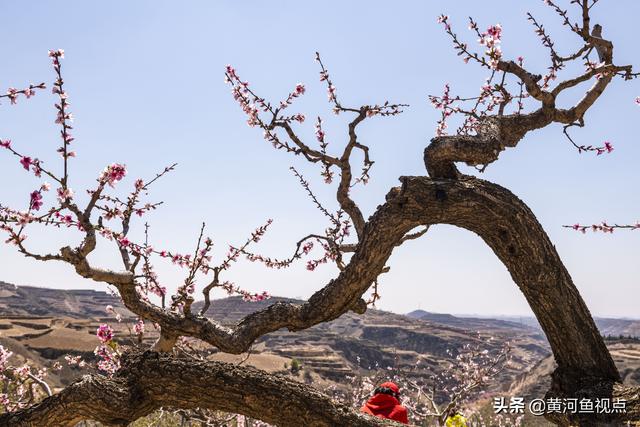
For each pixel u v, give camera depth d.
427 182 3.98
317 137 6.58
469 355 15.04
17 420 3.80
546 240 4.04
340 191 5.73
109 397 3.62
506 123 4.57
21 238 3.67
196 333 4.16
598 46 5.03
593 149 5.23
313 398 3.51
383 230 3.99
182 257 5.28
